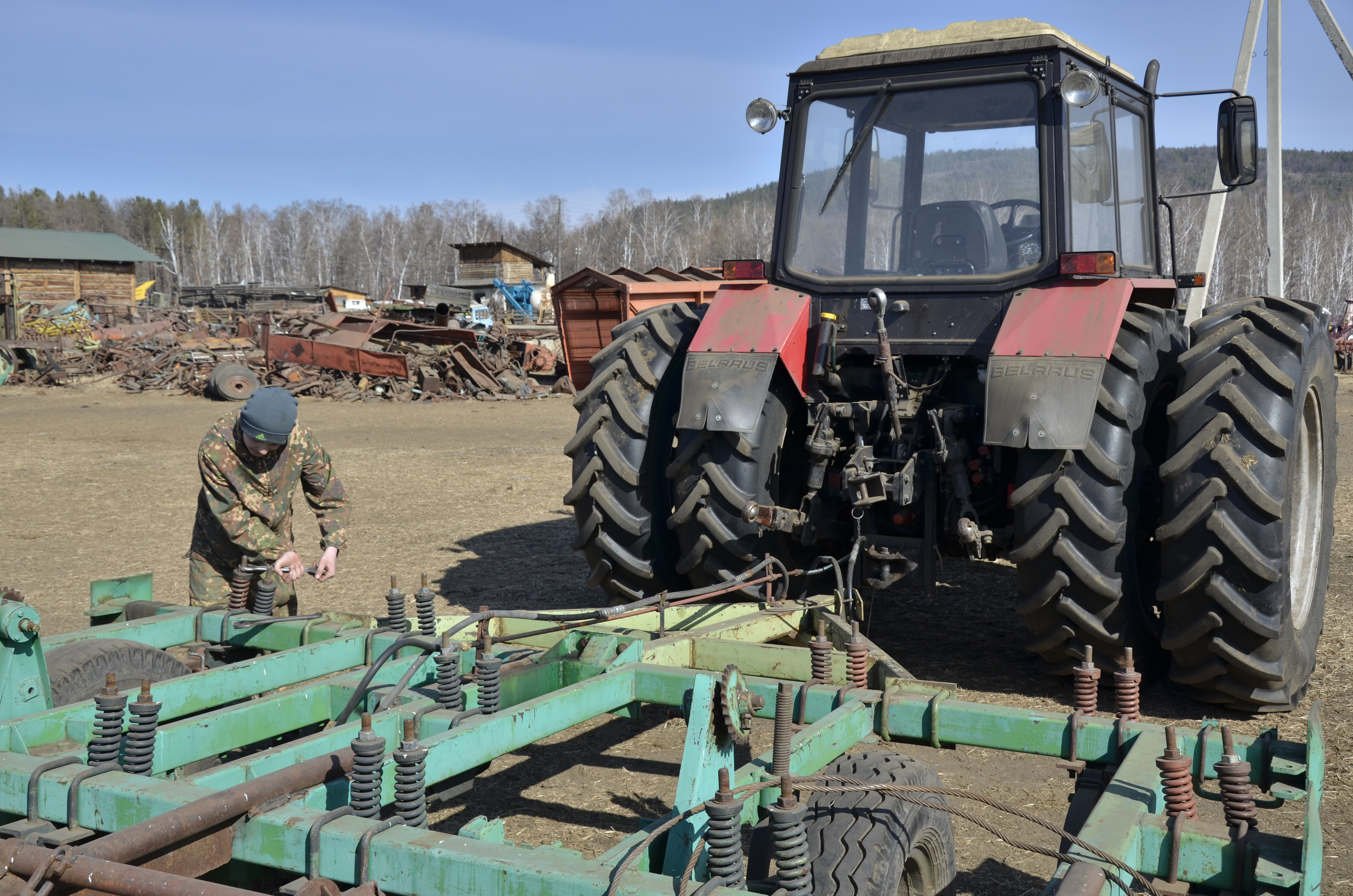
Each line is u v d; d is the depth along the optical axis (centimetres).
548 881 189
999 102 466
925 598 649
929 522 453
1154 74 541
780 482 489
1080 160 466
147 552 808
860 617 438
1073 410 399
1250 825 208
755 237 10100
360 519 948
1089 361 405
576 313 1539
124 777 232
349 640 361
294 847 211
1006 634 571
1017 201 462
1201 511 404
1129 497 423
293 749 255
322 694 319
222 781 239
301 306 5028
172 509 999
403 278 11244
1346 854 326
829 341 462
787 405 473
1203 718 444
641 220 11288
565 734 442
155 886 179
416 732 268
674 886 185
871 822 224
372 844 203
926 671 507
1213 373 418
